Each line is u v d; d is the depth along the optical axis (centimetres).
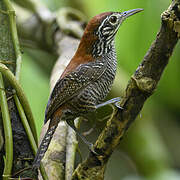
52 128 678
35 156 579
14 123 595
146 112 1023
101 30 749
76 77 727
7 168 553
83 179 560
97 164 553
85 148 1101
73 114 743
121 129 523
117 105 516
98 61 744
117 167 1171
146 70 484
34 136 597
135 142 995
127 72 936
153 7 914
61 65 870
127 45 929
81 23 1082
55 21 1063
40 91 906
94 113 808
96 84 740
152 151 992
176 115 1134
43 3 1180
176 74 1016
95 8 1020
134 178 1004
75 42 987
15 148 587
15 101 591
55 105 721
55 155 658
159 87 1052
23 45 1083
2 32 641
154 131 1041
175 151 1150
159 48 465
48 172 635
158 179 965
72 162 641
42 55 1095
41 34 1070
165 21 445
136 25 922
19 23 1077
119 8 947
